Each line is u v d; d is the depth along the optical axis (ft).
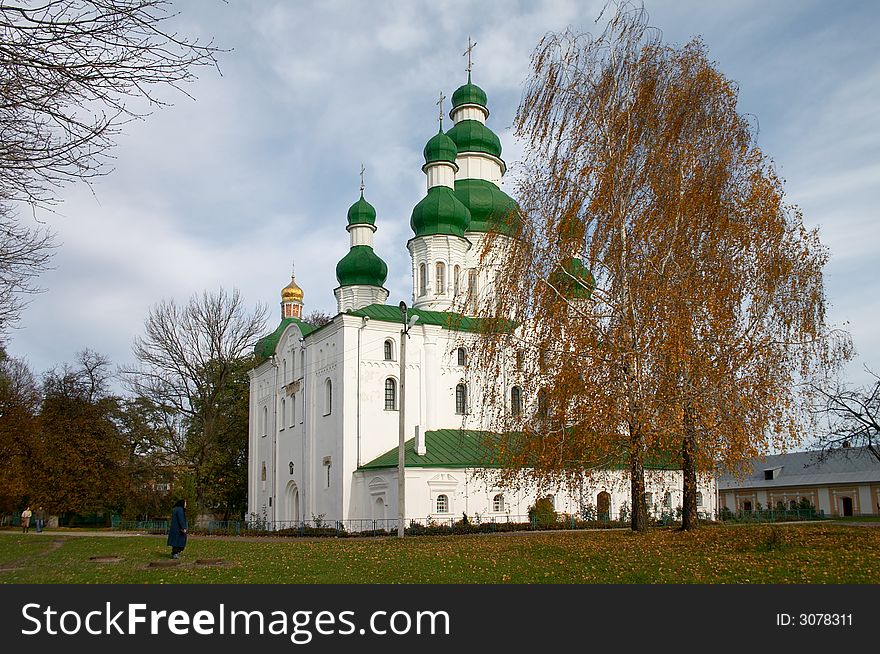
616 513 171.22
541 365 87.81
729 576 59.57
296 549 94.89
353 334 167.12
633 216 86.99
